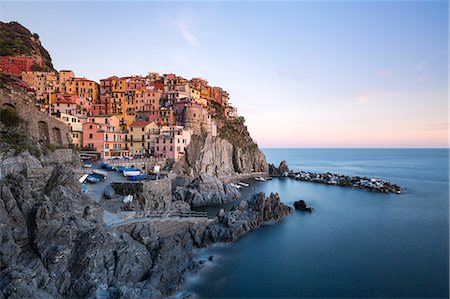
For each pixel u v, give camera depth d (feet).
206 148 385.29
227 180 411.75
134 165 293.64
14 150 152.87
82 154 273.54
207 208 258.98
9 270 91.91
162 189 210.79
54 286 98.22
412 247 172.96
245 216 199.62
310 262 150.92
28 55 471.62
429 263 151.53
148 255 129.39
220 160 418.72
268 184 426.92
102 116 348.18
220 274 134.21
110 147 320.70
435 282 132.46
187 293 115.34
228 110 576.20
